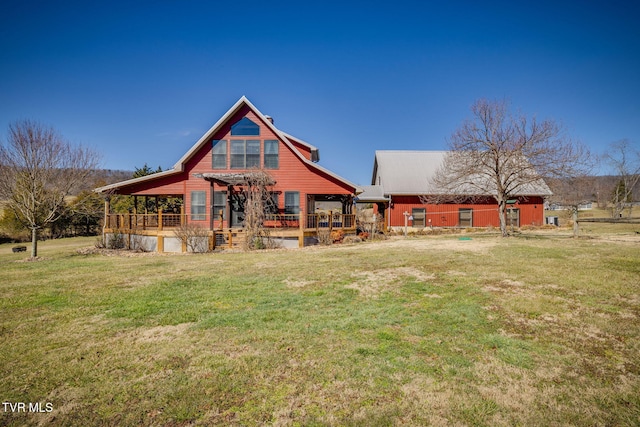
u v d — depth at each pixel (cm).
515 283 671
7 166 1438
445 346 412
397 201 2423
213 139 1864
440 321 489
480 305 550
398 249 1247
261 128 1862
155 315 554
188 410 304
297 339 443
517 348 401
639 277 684
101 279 848
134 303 621
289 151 1856
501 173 1602
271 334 461
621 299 555
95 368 382
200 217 1839
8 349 433
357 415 292
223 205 1850
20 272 1002
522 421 279
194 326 499
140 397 325
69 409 310
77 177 1598
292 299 620
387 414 292
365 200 2448
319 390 329
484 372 353
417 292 639
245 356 400
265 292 676
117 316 552
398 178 2512
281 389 333
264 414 296
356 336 448
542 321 477
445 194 2086
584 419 280
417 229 2380
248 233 1493
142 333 480
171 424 287
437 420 283
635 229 1958
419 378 345
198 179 1852
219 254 1348
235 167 1852
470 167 1603
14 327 511
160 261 1165
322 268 904
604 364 361
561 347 400
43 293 710
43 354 418
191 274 883
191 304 607
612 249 1066
